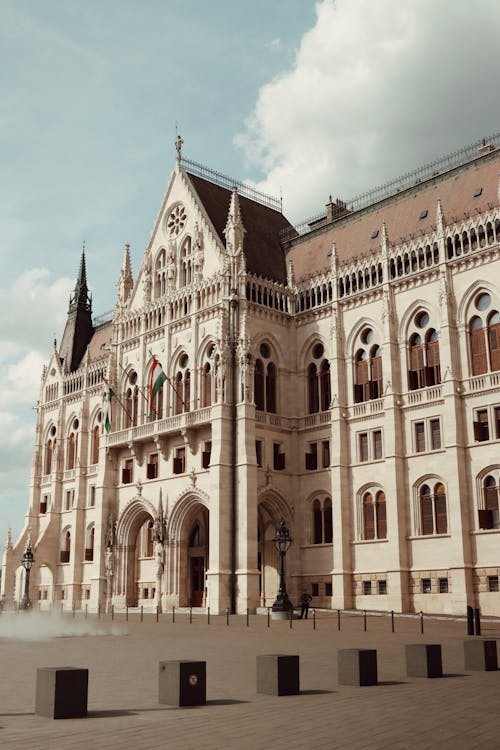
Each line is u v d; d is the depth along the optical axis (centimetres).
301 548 6656
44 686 1584
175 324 7444
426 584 5678
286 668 1844
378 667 2392
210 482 6444
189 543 7169
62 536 9244
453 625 4494
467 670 2309
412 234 6469
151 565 7488
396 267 6334
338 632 4012
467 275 5819
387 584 5866
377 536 6088
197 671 1730
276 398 6975
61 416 9675
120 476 7731
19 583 9350
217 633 4106
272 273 7488
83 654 2970
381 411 6203
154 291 7956
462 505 5459
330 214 7894
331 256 6894
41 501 9744
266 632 4128
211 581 6219
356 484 6297
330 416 6681
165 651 3077
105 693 1906
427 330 6041
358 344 6581
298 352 7075
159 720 1518
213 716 1558
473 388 5638
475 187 6303
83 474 9081
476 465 5512
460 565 5366
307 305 7125
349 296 6650
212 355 6906
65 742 1309
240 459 6438
